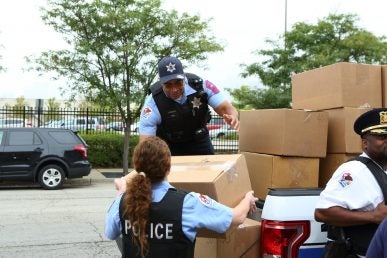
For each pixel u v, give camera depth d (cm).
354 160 272
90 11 1523
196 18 1656
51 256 655
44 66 1600
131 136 1889
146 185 252
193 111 380
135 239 253
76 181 1537
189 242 254
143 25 1527
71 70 1584
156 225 250
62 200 1149
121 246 290
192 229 254
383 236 185
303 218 286
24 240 741
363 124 274
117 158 1891
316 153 342
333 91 352
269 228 287
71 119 1997
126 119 1655
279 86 2155
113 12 1509
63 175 1356
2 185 1413
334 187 267
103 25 1524
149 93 396
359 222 258
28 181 1382
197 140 400
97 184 1495
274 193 293
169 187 260
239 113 398
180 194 258
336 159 350
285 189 302
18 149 1316
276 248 284
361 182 263
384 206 257
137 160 257
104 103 1589
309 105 383
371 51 2106
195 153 405
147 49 1559
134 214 250
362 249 262
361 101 348
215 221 257
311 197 292
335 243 273
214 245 303
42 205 1070
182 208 252
